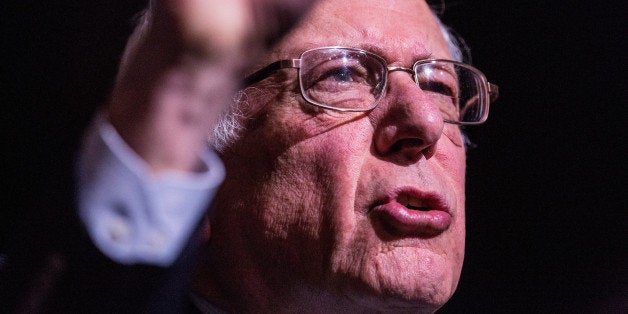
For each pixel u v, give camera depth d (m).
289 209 1.37
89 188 0.65
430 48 1.56
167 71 0.55
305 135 1.39
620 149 2.47
